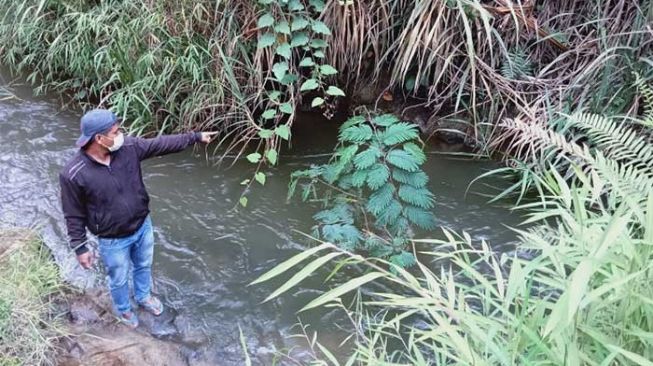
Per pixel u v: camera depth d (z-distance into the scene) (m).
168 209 3.67
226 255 3.35
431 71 4.16
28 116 4.47
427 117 4.29
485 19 3.60
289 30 3.79
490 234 3.47
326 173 3.44
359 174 3.23
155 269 3.23
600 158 2.09
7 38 4.92
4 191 3.69
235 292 3.11
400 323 2.80
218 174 3.98
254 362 2.73
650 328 1.46
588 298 1.32
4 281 2.80
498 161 4.01
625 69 3.51
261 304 3.04
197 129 4.16
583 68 3.76
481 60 3.88
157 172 3.98
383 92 4.38
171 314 2.96
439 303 1.61
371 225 3.42
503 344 1.62
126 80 4.21
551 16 3.96
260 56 3.96
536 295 2.08
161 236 3.46
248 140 4.08
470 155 4.10
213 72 4.05
